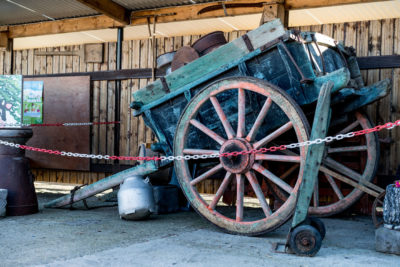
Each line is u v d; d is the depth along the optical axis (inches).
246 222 203.5
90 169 410.9
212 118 233.6
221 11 333.7
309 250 168.1
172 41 390.3
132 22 369.1
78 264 151.2
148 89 247.9
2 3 358.0
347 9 308.2
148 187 247.1
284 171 281.4
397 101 301.9
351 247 187.8
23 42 443.5
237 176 206.8
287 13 313.9
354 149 270.4
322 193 287.7
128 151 397.1
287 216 193.3
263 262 158.1
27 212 257.3
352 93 238.4
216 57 227.5
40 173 440.1
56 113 424.2
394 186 181.0
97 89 413.7
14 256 161.5
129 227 223.3
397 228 175.2
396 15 307.4
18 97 279.3
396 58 301.9
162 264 152.7
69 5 358.9
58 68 434.9
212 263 155.2
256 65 219.9
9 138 255.0
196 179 217.9
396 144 301.1
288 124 195.8
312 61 226.4
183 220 248.7
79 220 241.9
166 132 251.4
